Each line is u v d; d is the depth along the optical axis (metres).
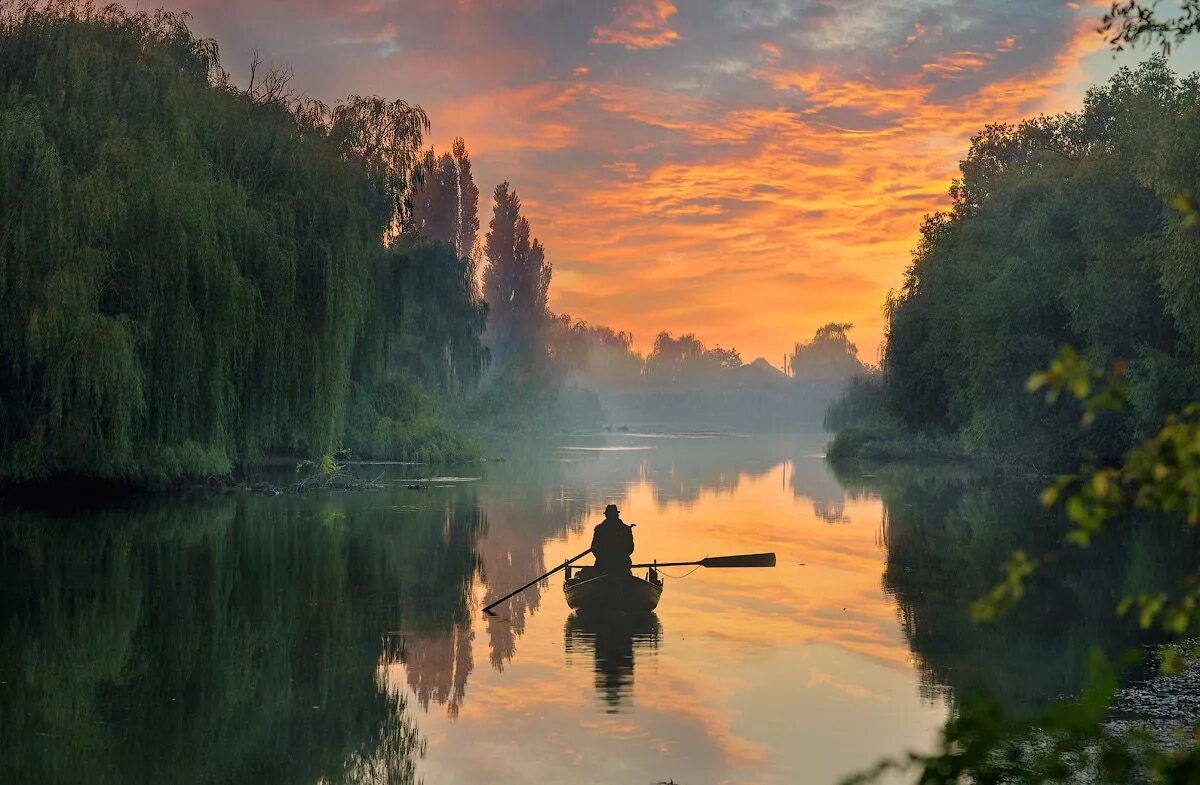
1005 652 15.42
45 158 28.22
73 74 30.52
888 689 13.61
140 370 29.83
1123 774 3.65
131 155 30.08
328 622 17.89
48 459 30.19
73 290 28.22
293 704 13.18
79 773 10.80
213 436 32.34
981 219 52.41
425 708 12.98
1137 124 36.28
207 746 11.61
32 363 29.23
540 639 16.64
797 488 46.25
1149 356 33.16
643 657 15.45
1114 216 35.41
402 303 45.81
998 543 27.27
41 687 13.88
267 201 35.16
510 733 11.95
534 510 35.19
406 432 53.59
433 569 23.25
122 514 31.31
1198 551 25.12
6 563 22.94
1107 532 28.91
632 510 36.09
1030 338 42.06
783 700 13.16
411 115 47.28
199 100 35.06
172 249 30.44
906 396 61.00
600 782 10.43
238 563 23.53
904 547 26.75
